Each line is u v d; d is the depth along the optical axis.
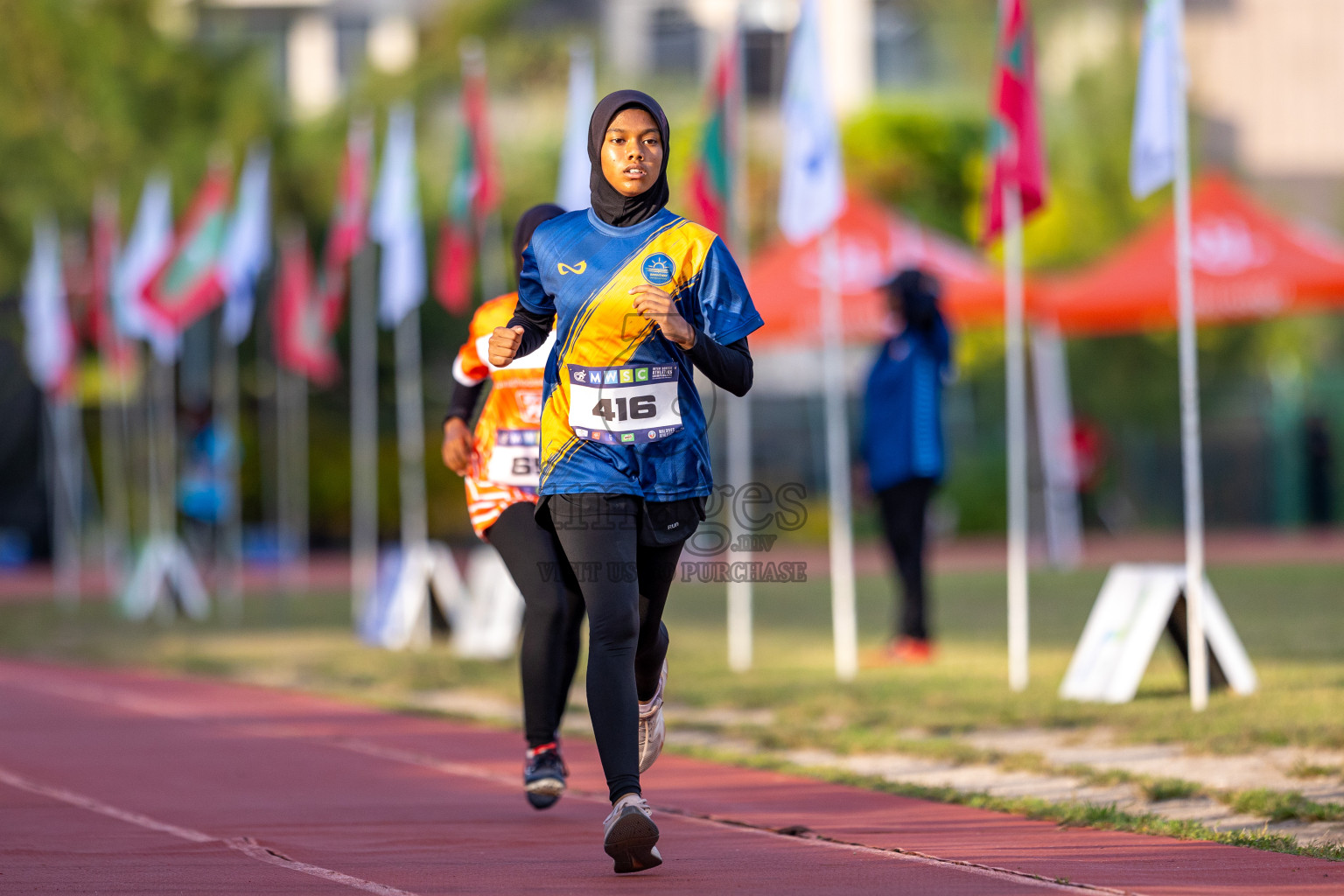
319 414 83.56
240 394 82.44
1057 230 82.06
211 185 46.28
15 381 78.75
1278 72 114.31
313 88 105.38
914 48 107.06
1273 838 14.41
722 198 30.69
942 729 22.16
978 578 56.09
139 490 75.00
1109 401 87.38
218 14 99.69
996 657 31.64
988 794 17.30
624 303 13.55
